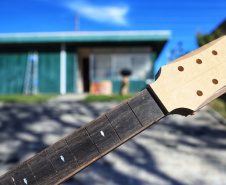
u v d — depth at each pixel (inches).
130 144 156.3
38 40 482.3
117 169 121.9
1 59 514.6
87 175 115.8
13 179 33.2
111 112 30.6
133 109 30.1
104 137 30.4
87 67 621.6
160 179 110.3
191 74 30.2
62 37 482.3
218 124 195.9
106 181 109.4
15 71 510.3
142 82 497.4
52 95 441.1
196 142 156.9
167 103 28.9
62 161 31.7
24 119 226.2
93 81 506.6
